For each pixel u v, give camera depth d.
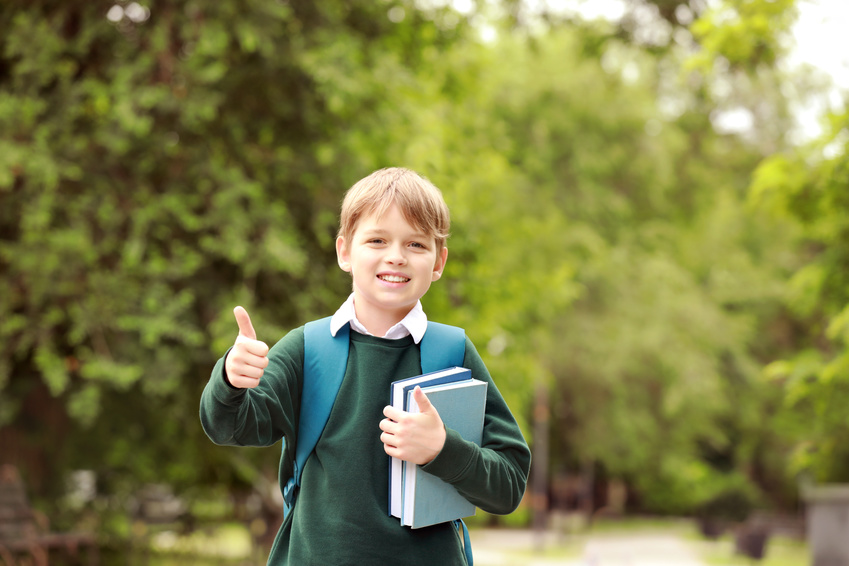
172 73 7.24
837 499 9.34
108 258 7.50
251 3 7.12
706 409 22.80
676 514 29.97
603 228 20.98
